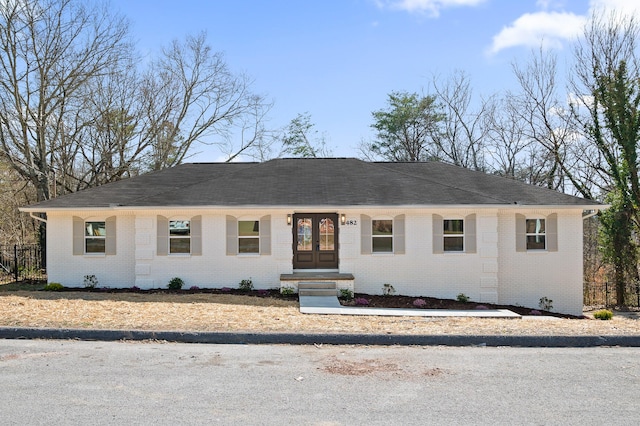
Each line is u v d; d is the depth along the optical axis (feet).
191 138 117.70
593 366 24.63
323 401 19.48
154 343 28.84
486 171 122.62
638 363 25.23
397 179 61.93
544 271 57.52
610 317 48.55
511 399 19.85
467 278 56.08
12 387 20.80
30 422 17.15
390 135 133.08
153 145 110.11
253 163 71.82
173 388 20.86
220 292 53.88
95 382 21.53
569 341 29.09
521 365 24.77
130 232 57.41
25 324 31.35
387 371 23.61
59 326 30.83
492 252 55.88
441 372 23.53
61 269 57.31
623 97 68.74
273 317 36.76
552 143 101.45
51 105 96.58
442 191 58.29
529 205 55.98
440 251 55.93
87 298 46.19
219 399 19.61
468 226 56.13
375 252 55.98
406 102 131.75
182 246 56.18
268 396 20.01
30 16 86.89
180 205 54.44
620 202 68.85
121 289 55.72
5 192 106.01
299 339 29.25
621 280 66.54
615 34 78.89
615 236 66.95
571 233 57.67
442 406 19.02
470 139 125.39
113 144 106.22
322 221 58.44
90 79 99.60
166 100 112.37
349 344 29.09
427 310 47.29
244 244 56.24
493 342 29.07
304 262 58.13
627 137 68.64
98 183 106.11
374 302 52.01
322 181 61.52
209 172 68.28
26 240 106.22
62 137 98.58
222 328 30.99
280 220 56.03
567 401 19.66
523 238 57.41
